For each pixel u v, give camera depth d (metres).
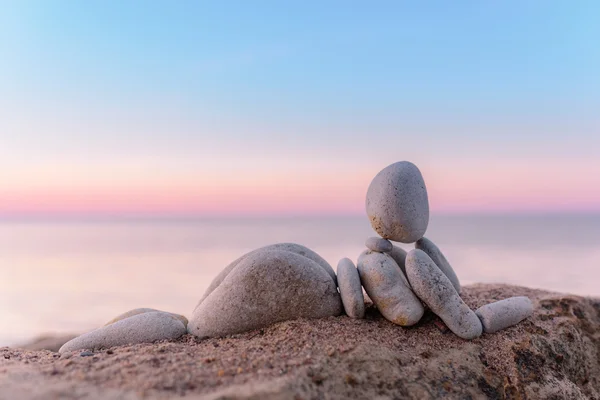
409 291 0.36
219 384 0.26
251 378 0.27
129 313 0.40
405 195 0.37
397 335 0.34
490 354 0.34
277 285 0.36
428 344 0.34
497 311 0.36
